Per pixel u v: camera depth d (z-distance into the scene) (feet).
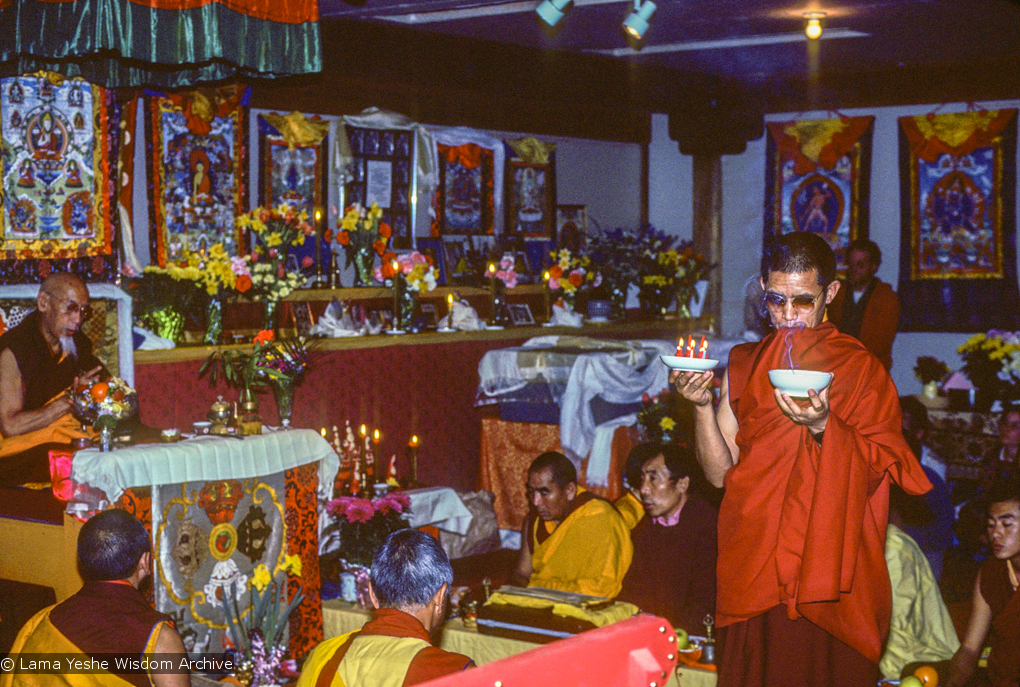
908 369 33.35
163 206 21.99
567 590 13.23
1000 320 31.78
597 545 13.43
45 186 18.22
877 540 7.93
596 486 22.84
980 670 11.82
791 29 25.09
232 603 15.64
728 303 35.29
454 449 26.02
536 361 24.54
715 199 34.68
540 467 13.89
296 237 22.98
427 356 25.35
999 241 31.68
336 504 16.38
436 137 27.76
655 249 31.86
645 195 36.09
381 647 7.50
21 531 15.19
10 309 16.67
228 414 16.92
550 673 4.17
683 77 32.01
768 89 33.73
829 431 7.54
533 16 22.66
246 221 22.52
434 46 24.59
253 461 15.98
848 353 7.91
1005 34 25.59
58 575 14.80
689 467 13.03
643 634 4.44
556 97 27.96
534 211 30.99
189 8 11.93
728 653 8.25
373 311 25.55
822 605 7.78
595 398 23.73
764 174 35.01
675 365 7.98
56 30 11.92
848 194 33.73
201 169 22.59
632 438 22.54
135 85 15.74
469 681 3.99
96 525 9.65
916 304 33.04
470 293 28.25
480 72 25.84
